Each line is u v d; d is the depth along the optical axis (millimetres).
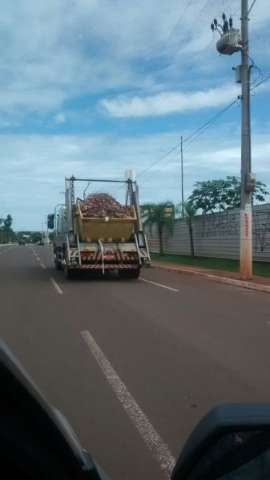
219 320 12484
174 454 4926
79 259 22172
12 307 14469
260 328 11445
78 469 1665
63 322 12070
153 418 5867
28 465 1569
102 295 17422
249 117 22594
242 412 1951
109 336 10445
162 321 12297
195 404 6348
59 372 7738
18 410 1561
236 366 8148
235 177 42375
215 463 1918
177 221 44531
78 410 6105
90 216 22109
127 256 22531
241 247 22422
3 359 1504
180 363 8320
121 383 7191
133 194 23156
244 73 22547
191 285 21031
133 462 4742
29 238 171250
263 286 19203
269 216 29219
